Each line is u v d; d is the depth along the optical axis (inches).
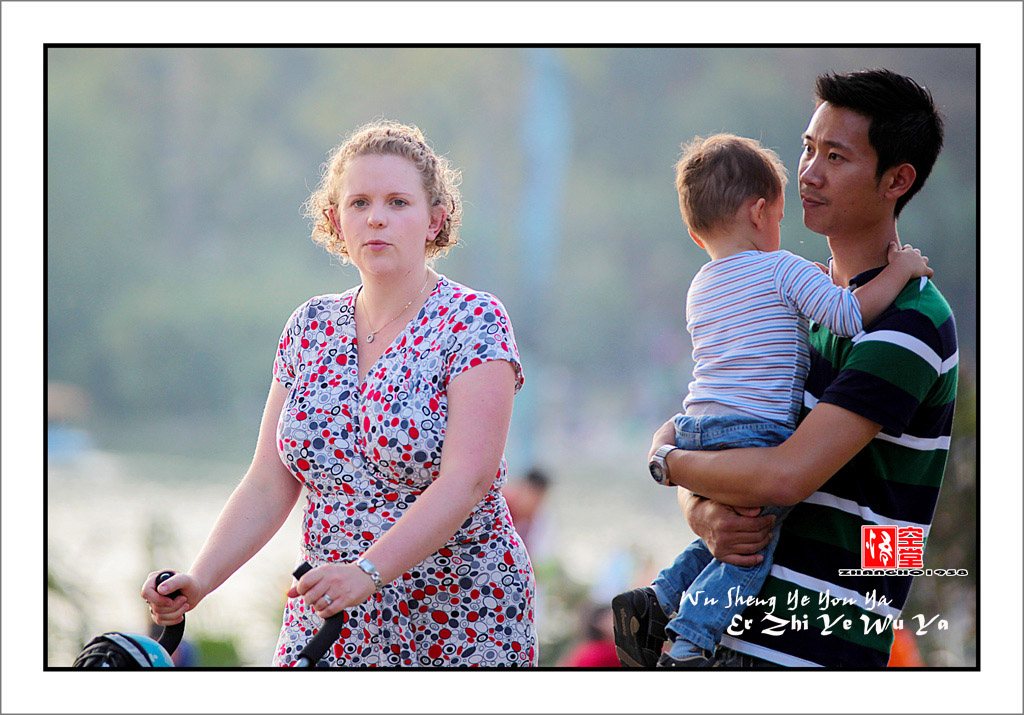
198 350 3494.1
